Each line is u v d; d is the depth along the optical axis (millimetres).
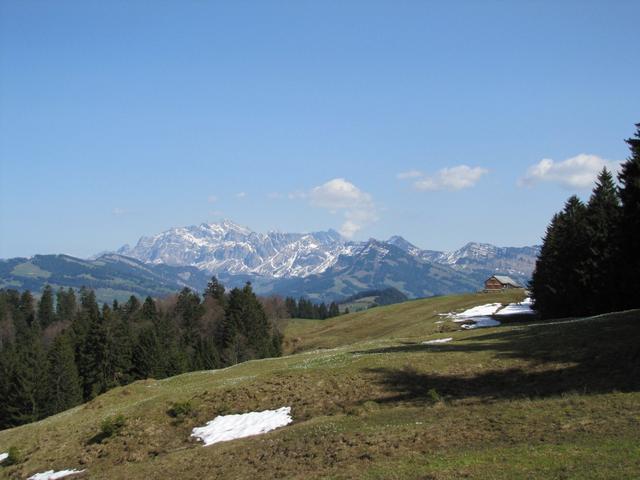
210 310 153625
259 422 38062
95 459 38312
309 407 39125
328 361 50719
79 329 125875
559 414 26484
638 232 53969
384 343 63875
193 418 41438
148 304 159000
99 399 57250
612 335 41281
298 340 140125
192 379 61344
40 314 193000
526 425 25828
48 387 94500
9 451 42500
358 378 42469
